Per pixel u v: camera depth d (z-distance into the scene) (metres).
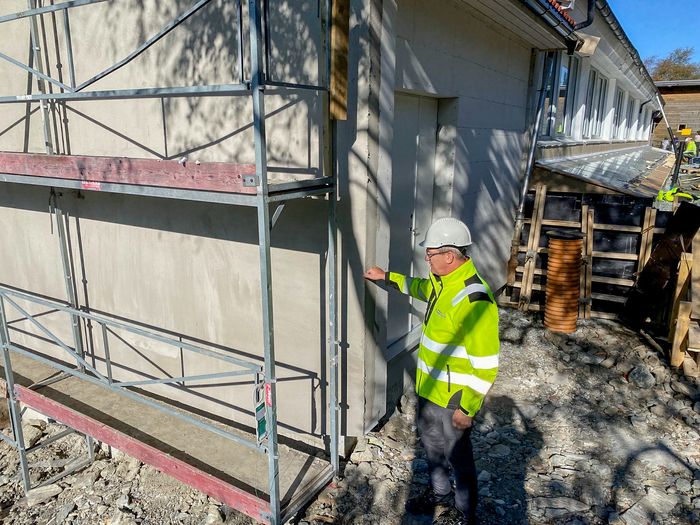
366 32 3.16
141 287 4.68
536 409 4.50
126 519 3.62
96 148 4.64
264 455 3.57
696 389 4.71
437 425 3.10
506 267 6.79
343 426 3.79
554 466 3.79
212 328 4.32
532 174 6.77
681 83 25.88
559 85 8.39
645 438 4.12
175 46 3.95
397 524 3.29
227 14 3.62
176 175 2.73
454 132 4.89
